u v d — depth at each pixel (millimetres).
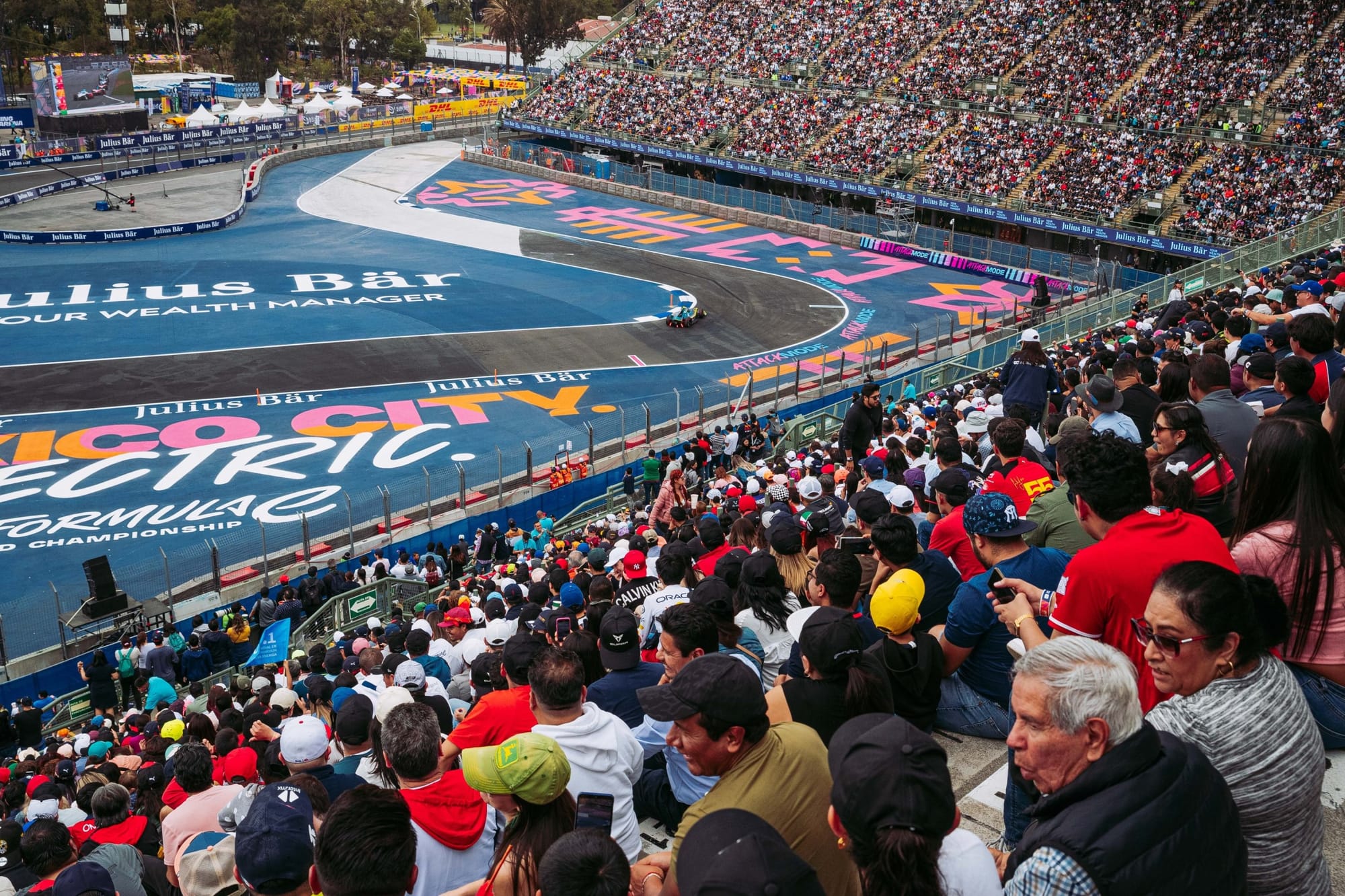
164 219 72688
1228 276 34719
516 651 7086
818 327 55031
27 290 56781
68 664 24875
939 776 3639
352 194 83938
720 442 34219
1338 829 5641
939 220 73062
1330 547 5328
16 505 33656
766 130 81500
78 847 9789
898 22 82750
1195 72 66500
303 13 147125
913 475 12789
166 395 43250
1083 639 3961
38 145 85438
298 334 51469
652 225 77312
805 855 4625
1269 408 9922
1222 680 4379
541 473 36500
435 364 48062
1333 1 65562
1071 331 38125
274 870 4715
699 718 4555
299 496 34719
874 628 7660
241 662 24781
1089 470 5633
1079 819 3510
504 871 5039
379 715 8031
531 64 126938
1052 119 69875
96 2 131500
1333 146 58125
